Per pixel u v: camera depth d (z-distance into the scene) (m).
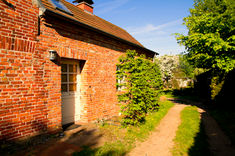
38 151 3.48
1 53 3.45
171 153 4.08
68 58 5.51
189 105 13.31
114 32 9.35
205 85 18.25
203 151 4.21
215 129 6.49
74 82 5.89
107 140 4.43
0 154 3.19
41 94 4.27
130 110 5.98
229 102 10.98
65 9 6.02
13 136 3.63
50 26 4.55
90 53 6.12
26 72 3.93
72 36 5.31
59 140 4.22
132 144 4.46
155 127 6.44
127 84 6.29
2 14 3.46
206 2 13.31
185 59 15.32
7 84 3.55
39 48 4.25
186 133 5.71
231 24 9.54
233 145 4.74
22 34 3.85
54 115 4.62
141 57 6.77
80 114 6.09
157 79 10.62
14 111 3.67
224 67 9.71
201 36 10.01
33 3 4.10
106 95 7.07
